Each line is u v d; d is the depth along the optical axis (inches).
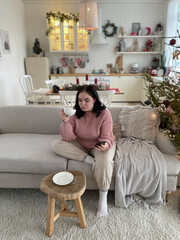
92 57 215.8
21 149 66.9
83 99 60.2
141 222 57.3
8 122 84.3
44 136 80.0
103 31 205.8
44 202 65.5
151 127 72.8
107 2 196.4
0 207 63.1
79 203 52.0
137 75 203.2
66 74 203.2
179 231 54.4
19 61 181.3
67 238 52.0
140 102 212.2
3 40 142.9
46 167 61.2
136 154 63.4
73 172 55.7
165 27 196.1
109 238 52.2
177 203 65.3
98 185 57.9
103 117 63.5
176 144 60.4
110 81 203.8
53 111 84.4
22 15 193.2
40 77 197.3
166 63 190.5
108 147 60.9
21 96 185.2
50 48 197.6
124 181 60.0
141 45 211.3
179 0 169.5
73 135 66.7
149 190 61.9
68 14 184.1
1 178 64.7
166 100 69.4
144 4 198.2
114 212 61.0
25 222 57.2
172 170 61.3
